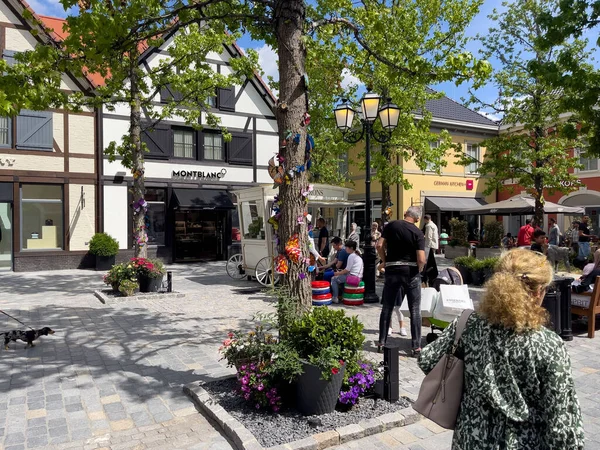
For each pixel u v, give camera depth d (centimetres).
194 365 568
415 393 471
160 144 1883
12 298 1048
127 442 380
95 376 531
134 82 1138
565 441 177
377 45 683
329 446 362
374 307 926
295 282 466
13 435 392
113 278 1054
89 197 1723
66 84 1683
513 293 191
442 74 576
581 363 580
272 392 407
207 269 1703
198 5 556
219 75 1310
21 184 1617
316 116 1656
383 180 1548
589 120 945
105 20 529
